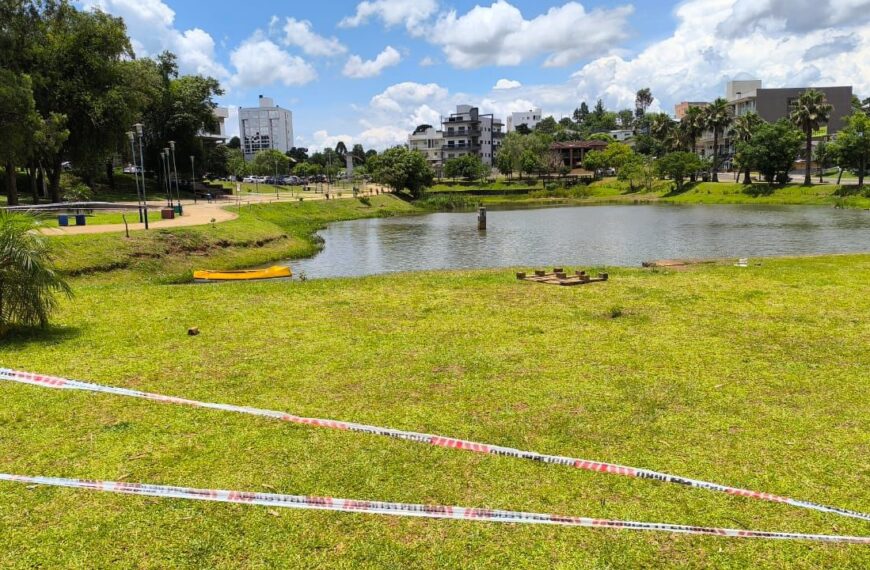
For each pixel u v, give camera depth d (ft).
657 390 20.67
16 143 95.30
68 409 18.51
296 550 11.67
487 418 18.19
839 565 11.38
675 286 42.80
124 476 14.38
